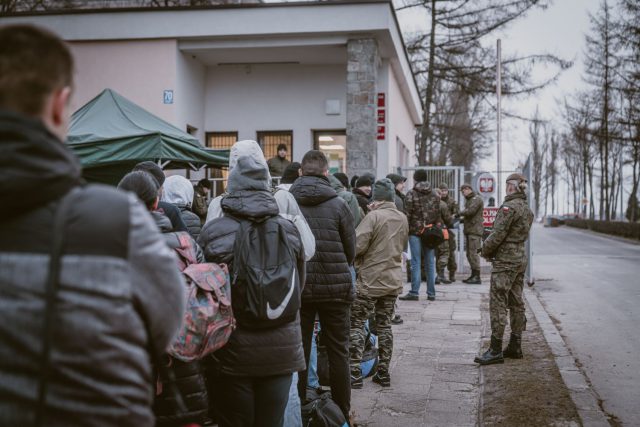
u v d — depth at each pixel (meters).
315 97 15.62
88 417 1.39
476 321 9.02
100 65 14.34
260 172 3.41
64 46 1.54
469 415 5.03
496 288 6.69
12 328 1.38
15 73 1.44
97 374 1.41
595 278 15.51
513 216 6.54
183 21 14.07
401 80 19.31
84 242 1.44
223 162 8.66
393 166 18.27
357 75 13.95
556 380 5.92
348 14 13.77
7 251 1.41
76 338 1.39
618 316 9.92
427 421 4.88
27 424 1.37
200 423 2.90
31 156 1.41
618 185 50.09
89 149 7.73
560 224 75.50
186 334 2.75
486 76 26.25
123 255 1.48
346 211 4.72
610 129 40.69
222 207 3.35
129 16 14.17
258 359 3.15
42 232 1.42
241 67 15.77
